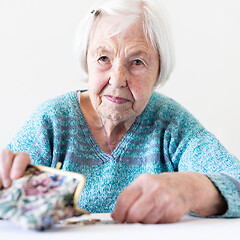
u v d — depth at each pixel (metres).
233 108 2.26
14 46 2.18
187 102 2.27
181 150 1.39
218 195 0.97
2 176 0.82
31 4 2.18
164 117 1.45
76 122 1.39
